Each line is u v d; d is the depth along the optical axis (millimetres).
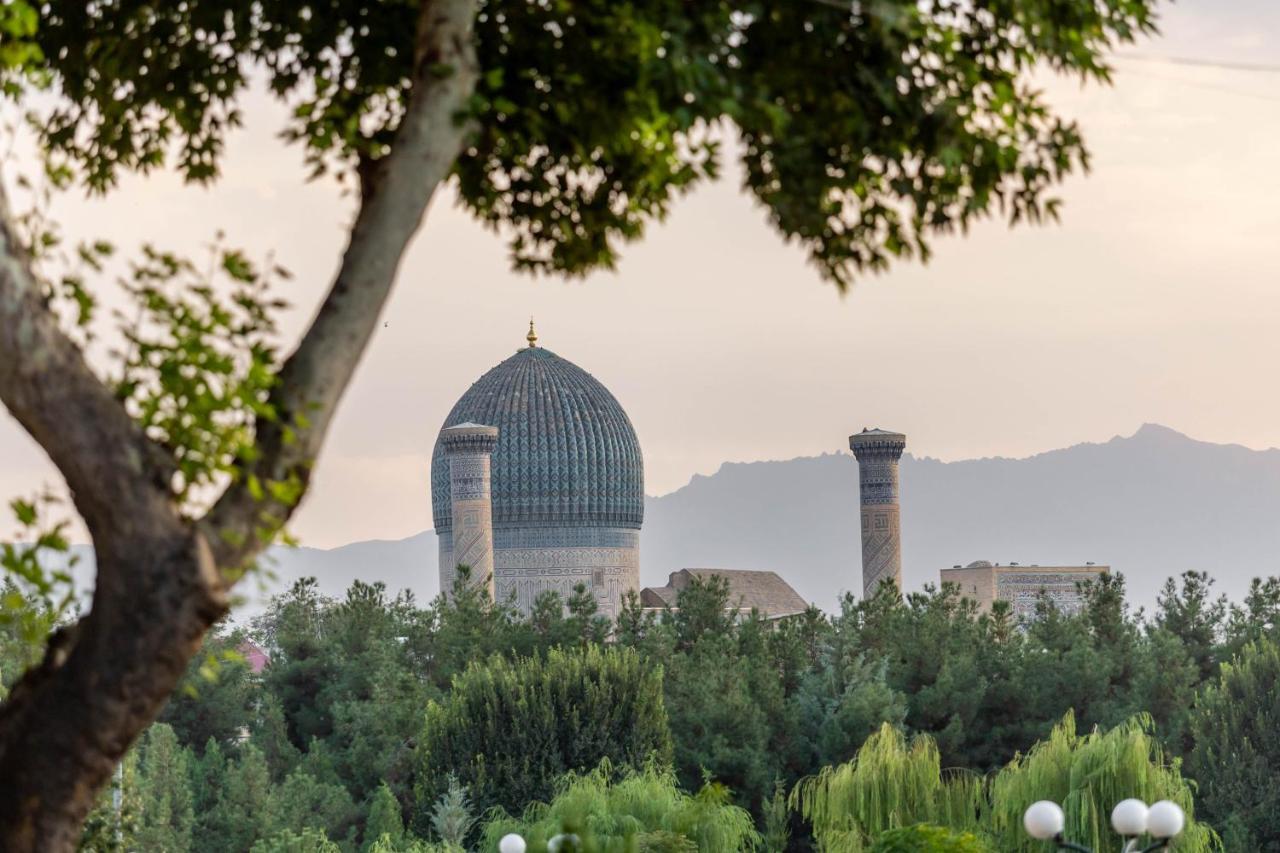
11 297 26609
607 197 38875
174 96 40094
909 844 57625
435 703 176250
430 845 143250
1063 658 186000
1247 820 159625
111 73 39375
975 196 36062
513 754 165000
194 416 28219
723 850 129250
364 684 194000
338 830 164000
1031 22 35000
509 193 39031
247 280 29516
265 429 29203
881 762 133500
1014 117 35969
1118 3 35969
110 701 27359
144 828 139500
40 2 38625
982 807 132000
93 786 27750
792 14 34750
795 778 180000
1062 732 128375
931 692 183250
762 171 37531
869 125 35844
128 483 27312
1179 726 177375
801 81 35812
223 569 28250
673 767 168875
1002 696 184125
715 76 32656
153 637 27328
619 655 175500
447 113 30984
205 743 181625
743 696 179625
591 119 35719
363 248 30344
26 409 27031
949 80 35219
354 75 39344
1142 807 53656
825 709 185125
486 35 35625
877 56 35031
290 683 198500
